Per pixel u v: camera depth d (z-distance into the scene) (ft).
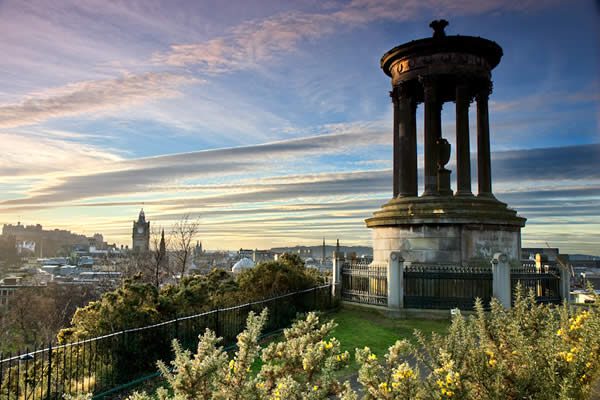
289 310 67.46
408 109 88.12
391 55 88.79
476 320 30.45
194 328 50.93
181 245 152.35
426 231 79.61
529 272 73.41
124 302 48.06
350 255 93.30
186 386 21.35
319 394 22.27
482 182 85.35
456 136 84.58
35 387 37.58
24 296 204.23
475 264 76.48
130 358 43.55
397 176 92.07
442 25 86.63
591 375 25.53
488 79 86.84
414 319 68.64
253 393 22.24
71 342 41.39
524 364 25.72
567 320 29.94
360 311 75.20
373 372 24.27
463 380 24.59
